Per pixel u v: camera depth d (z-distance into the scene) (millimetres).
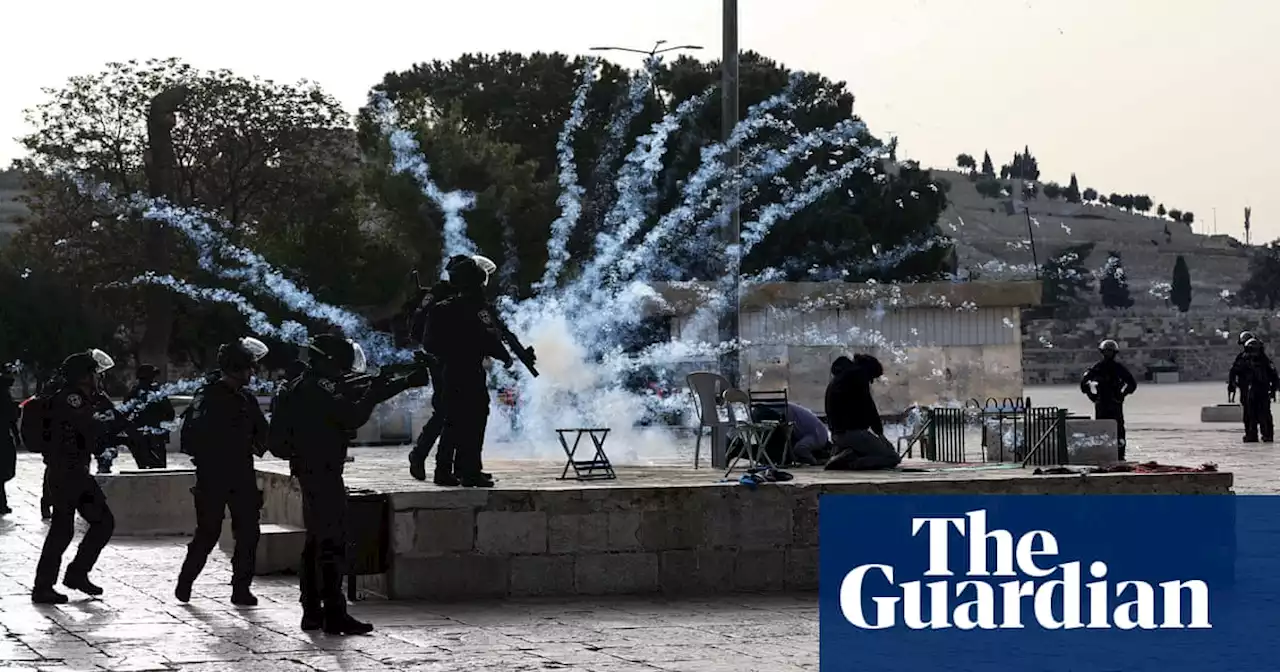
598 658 10586
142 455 20641
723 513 14398
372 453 32906
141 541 18250
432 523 13758
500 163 54125
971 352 41594
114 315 55219
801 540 14555
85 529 19453
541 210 53344
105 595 13734
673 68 68812
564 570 14031
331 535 11609
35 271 51938
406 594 13711
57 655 10680
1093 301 162250
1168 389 86438
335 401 11609
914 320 41375
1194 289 192125
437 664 10344
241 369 13195
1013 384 41625
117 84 52656
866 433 16422
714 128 65938
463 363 14227
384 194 50469
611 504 14133
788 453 17641
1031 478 15031
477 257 14516
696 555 14305
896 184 67812
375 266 49750
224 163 53500
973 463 17562
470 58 81875
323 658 10586
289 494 15844
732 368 28266
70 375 13391
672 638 11516
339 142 54938
